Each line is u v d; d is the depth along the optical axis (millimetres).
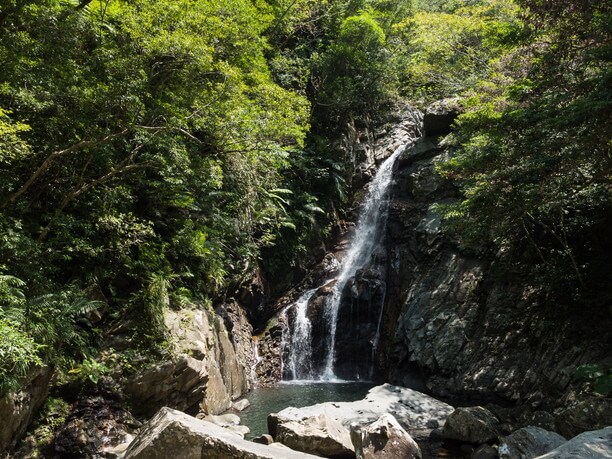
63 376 7664
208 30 9414
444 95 20406
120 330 8805
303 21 22109
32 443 6883
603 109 7156
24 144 7043
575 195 10797
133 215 10289
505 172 8844
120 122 8781
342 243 18359
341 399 11648
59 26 7945
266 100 10859
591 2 7785
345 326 15422
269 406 10969
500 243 12930
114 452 7242
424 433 8297
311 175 18219
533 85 8906
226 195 12812
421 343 12406
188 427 5480
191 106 9648
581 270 10898
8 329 5695
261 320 15383
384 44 22031
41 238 7918
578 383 8766
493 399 10469
